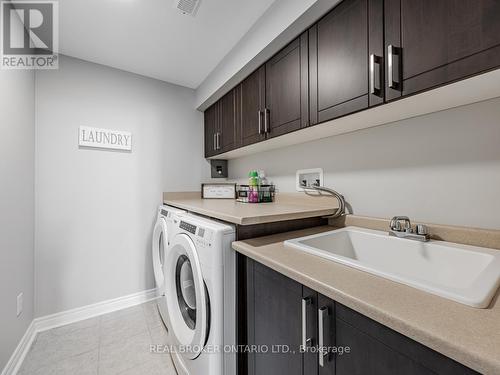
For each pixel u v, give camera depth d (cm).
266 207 144
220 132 211
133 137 206
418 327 40
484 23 61
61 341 153
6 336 122
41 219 165
